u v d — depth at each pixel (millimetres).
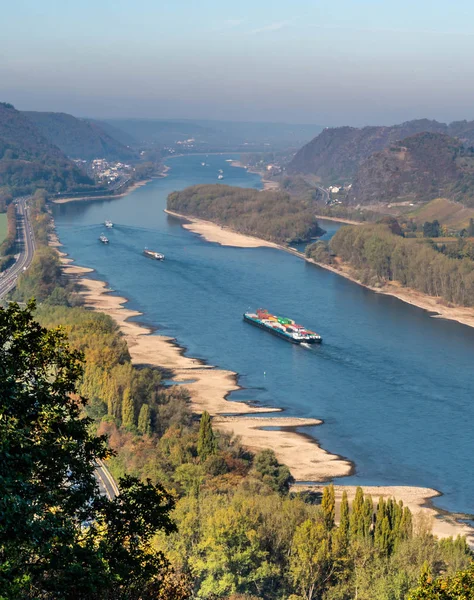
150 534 63344
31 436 57219
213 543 130625
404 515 146625
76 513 61031
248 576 131000
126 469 180750
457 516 179375
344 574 133125
